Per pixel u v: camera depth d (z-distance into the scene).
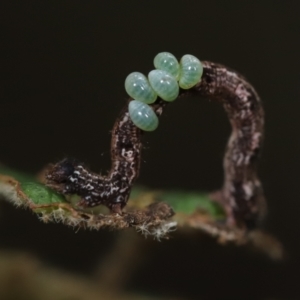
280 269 0.09
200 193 0.08
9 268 0.08
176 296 0.08
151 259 0.08
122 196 0.07
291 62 0.10
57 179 0.07
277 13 0.10
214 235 0.08
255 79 0.10
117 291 0.08
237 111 0.08
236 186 0.08
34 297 0.08
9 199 0.07
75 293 0.08
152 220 0.07
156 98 0.07
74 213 0.07
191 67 0.07
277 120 0.10
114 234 0.08
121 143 0.07
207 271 0.08
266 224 0.08
